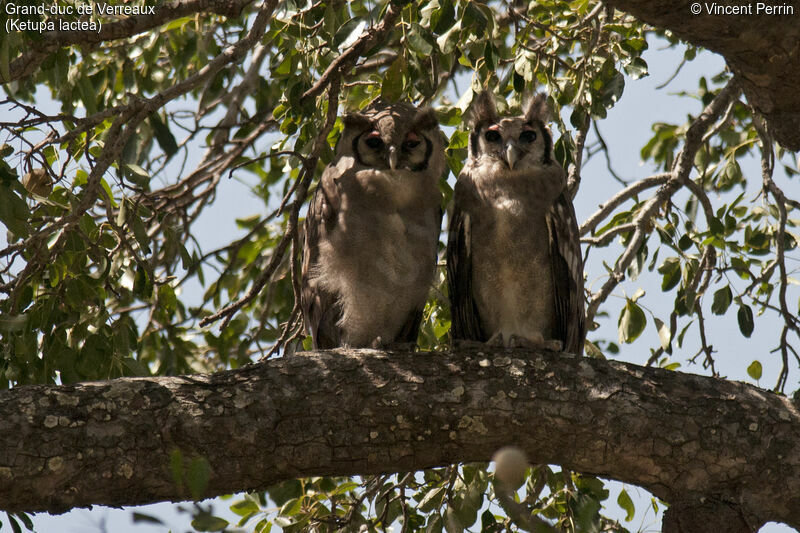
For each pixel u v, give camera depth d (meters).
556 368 7.94
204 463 5.23
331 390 7.65
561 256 10.74
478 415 7.71
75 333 8.63
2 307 8.55
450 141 10.96
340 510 9.92
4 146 7.82
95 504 7.12
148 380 7.47
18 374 8.44
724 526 7.55
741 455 7.63
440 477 10.03
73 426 7.05
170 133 9.54
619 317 10.42
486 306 10.98
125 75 12.95
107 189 9.38
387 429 7.65
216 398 7.45
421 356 8.00
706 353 10.43
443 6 8.26
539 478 9.48
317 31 9.43
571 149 9.92
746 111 13.47
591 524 8.96
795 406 7.84
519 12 10.13
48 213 8.84
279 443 7.45
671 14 7.36
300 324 10.30
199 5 8.39
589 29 10.29
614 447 7.71
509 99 11.48
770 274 10.61
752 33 7.45
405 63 8.92
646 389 7.85
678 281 10.38
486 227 10.70
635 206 11.50
